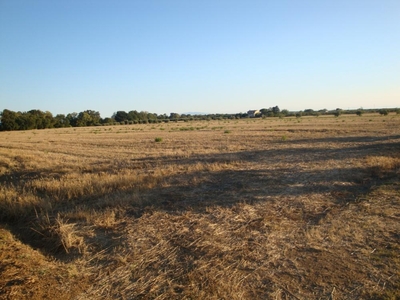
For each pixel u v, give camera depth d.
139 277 4.41
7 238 5.98
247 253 4.99
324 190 8.76
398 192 7.98
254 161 15.01
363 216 6.45
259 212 7.02
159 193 9.03
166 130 54.53
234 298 3.75
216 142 26.77
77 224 6.71
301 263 4.61
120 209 7.54
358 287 3.90
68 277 4.45
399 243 5.08
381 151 16.16
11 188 10.31
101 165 15.51
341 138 25.98
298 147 20.53
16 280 4.25
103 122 114.88
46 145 29.80
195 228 6.16
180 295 3.88
